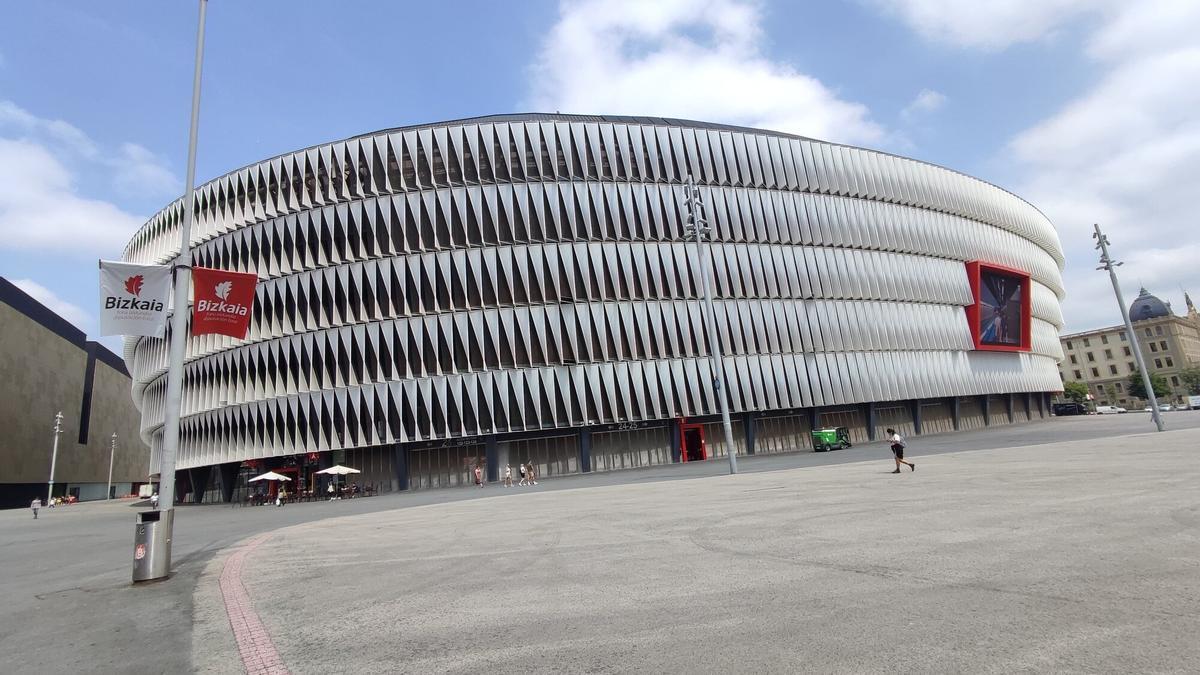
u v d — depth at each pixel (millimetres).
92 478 96062
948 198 62406
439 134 47906
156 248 55406
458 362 45344
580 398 45812
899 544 7891
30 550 16625
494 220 47125
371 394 45062
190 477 56531
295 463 47969
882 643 4391
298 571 9617
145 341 60219
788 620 5109
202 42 12336
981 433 49281
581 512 15789
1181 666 3596
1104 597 5027
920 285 58406
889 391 54281
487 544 11211
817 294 53000
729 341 49344
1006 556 6738
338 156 47750
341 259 46812
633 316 47719
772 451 51781
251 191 49031
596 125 49562
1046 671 3666
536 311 46469
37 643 6172
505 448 46531
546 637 5191
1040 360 70000
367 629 5863
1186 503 9188
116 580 9922
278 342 46719
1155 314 119938
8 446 69500
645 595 6340
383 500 35219
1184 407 78500
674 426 48719
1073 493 11211
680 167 50812
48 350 79062
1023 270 68688
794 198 54000
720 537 9602
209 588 8586
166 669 5070
